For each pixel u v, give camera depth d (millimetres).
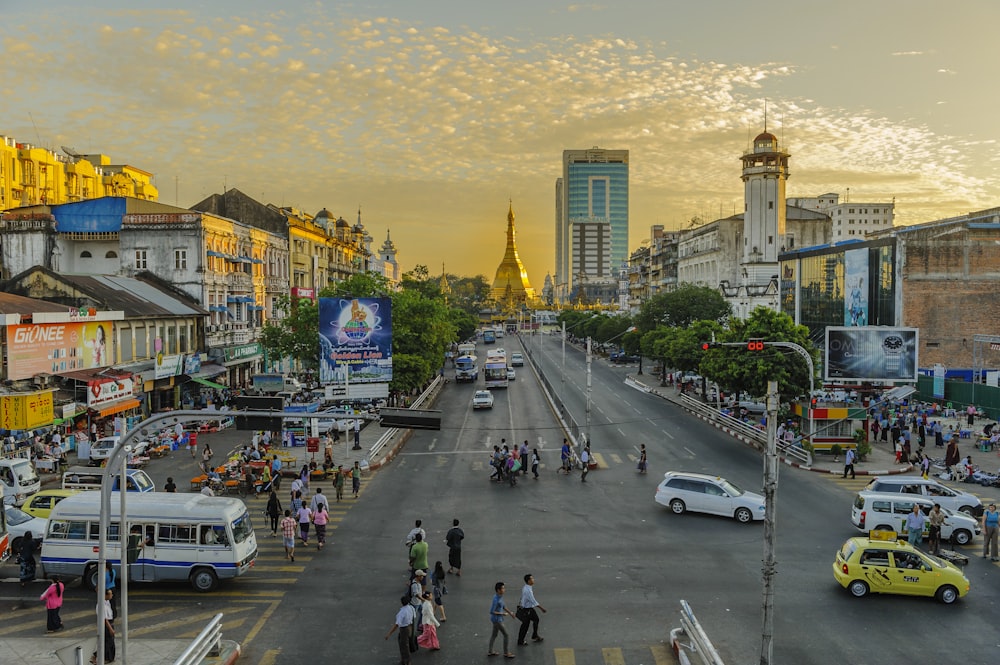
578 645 19859
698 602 22766
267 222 90562
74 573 24156
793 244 114875
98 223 69188
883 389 56156
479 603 22719
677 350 68375
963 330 66438
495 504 34312
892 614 22000
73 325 47344
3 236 67625
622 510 33344
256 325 80125
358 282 67875
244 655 19391
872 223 182625
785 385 47719
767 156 103125
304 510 28422
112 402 47656
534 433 54469
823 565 26141
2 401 38406
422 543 23734
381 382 54750
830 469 41031
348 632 20766
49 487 35938
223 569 23906
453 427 57281
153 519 24156
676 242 136125
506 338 195625
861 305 72188
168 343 60594
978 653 19453
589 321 141125
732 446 48688
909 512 29000
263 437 46500
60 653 14992
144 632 20797
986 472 38781
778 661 18938
